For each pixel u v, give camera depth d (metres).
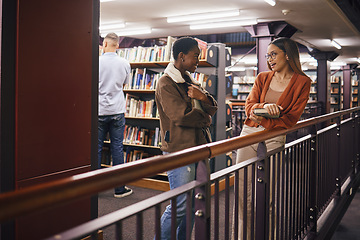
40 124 2.05
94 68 2.47
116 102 3.96
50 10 2.07
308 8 6.73
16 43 1.90
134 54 4.82
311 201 2.81
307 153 2.67
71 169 2.26
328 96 13.21
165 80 1.99
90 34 2.35
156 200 0.99
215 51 4.32
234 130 9.70
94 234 0.82
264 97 2.23
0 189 1.86
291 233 2.39
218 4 6.72
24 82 1.95
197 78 4.31
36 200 0.68
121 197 3.99
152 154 4.97
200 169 1.22
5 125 1.87
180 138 1.99
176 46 2.05
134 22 8.56
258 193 1.79
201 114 1.99
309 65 17.73
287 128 2.06
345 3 6.71
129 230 2.95
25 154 1.96
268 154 1.81
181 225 1.98
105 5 6.97
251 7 6.82
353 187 4.66
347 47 12.01
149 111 4.74
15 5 1.89
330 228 3.29
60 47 2.14
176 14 7.68
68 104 2.22
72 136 2.26
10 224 1.94
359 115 5.41
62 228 2.26
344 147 4.27
